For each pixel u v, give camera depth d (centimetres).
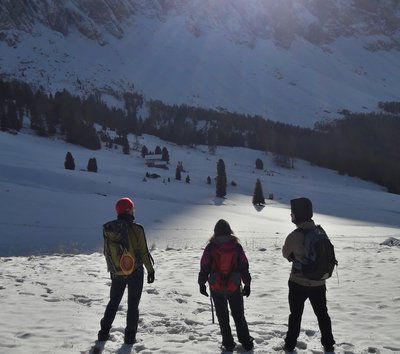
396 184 15150
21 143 12912
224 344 604
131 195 7900
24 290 931
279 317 809
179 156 16075
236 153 19212
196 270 1310
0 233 3866
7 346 605
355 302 910
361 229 5481
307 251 573
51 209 5288
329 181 16088
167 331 697
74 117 16588
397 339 668
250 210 7519
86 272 1208
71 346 616
